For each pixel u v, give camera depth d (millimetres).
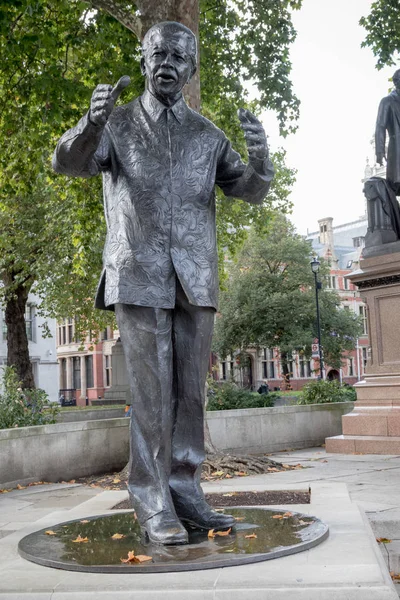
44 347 46844
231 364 69312
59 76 13586
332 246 85562
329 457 10953
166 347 3809
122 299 3746
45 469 10008
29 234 23953
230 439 12102
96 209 16016
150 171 3877
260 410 12664
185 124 4035
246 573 2889
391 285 11500
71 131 3625
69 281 24484
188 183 3924
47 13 14375
